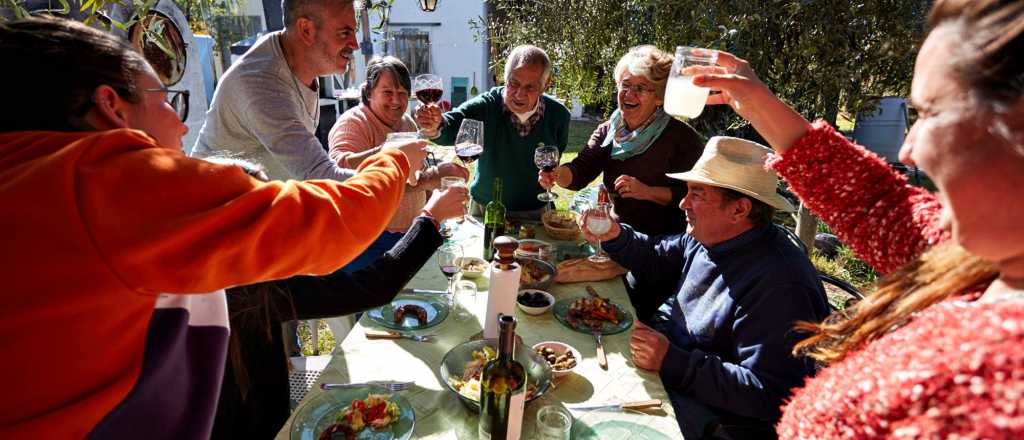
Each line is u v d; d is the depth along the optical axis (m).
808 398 0.76
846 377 0.69
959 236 0.57
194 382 0.89
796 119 1.22
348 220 0.78
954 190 0.55
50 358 0.61
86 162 0.62
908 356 0.61
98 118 0.74
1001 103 0.50
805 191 1.23
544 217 2.85
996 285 0.62
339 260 0.79
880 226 1.11
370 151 2.35
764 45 2.62
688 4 2.81
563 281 2.10
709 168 1.76
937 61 0.55
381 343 1.59
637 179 2.73
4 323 0.58
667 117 2.65
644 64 2.55
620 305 1.93
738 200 1.71
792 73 2.68
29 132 0.68
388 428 1.21
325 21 2.00
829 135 1.18
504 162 3.20
